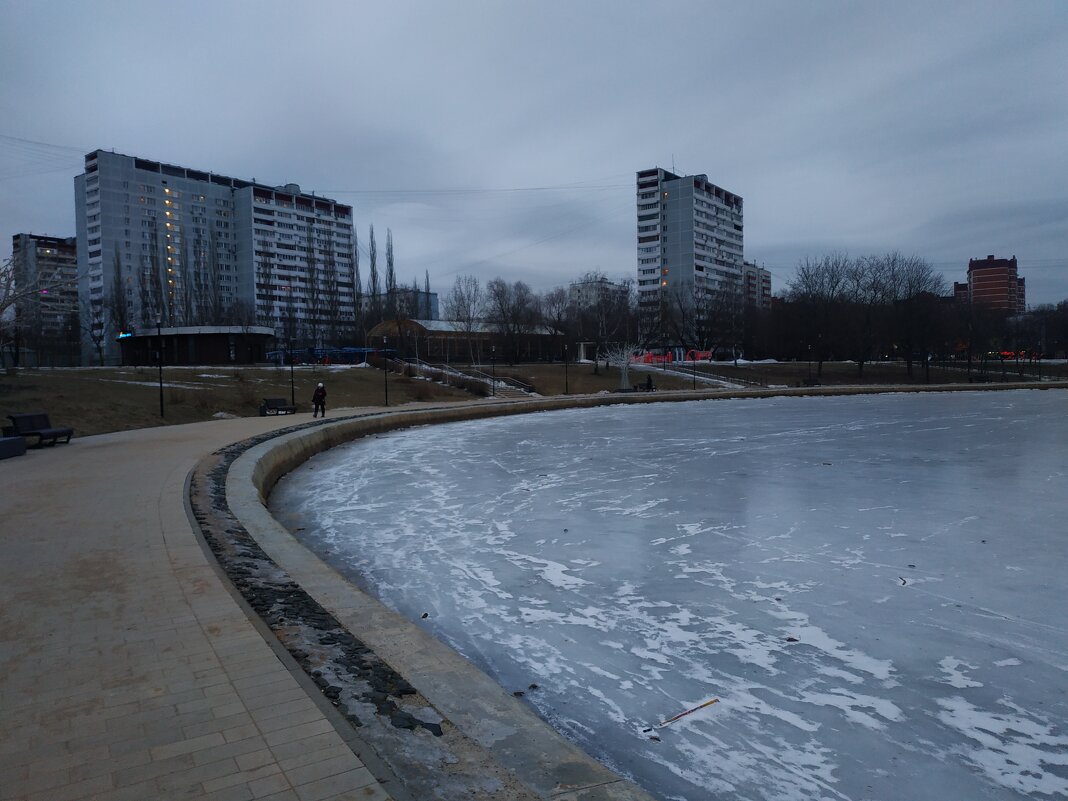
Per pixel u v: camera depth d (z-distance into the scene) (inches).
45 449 635.5
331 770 117.8
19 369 1328.7
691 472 684.1
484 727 144.9
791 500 538.6
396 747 131.5
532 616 285.3
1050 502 528.1
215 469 506.0
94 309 3319.4
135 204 3769.7
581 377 2396.7
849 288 3385.8
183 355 1934.1
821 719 198.7
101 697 144.4
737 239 4960.6
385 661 176.2
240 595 217.0
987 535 425.4
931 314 2731.3
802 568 355.6
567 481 633.0
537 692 215.2
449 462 761.6
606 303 3472.0
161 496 382.6
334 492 579.8
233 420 1040.2
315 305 3656.5
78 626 185.9
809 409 1617.9
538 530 442.0
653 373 2632.9
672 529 443.2
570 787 123.4
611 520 470.6
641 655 245.0
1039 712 203.3
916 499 540.4
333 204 4658.0
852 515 483.2
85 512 339.0
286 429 863.1
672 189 4500.5
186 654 167.3
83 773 115.6
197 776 115.0
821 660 241.3
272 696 145.9
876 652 248.1
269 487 573.6
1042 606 296.8
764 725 194.7
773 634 265.9
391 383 1823.3
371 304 3654.0
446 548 396.8
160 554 260.8
